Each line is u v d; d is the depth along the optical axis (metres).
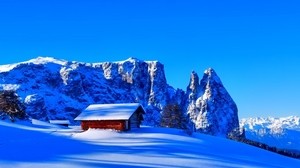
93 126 71.06
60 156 36.66
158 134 63.66
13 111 83.19
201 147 55.25
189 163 36.66
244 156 53.19
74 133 63.84
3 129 60.00
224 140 76.56
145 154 41.28
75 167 30.36
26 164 31.28
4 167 29.69
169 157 40.06
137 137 59.50
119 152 41.75
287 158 64.38
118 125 69.44
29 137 54.53
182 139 61.16
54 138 54.44
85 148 43.88
